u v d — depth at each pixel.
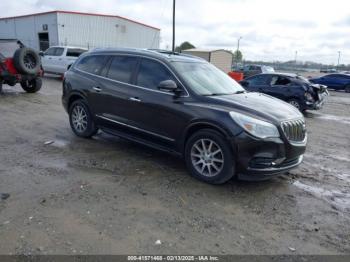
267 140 4.18
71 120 6.64
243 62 67.38
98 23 34.88
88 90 6.11
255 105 4.61
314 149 6.99
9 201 3.77
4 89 13.41
